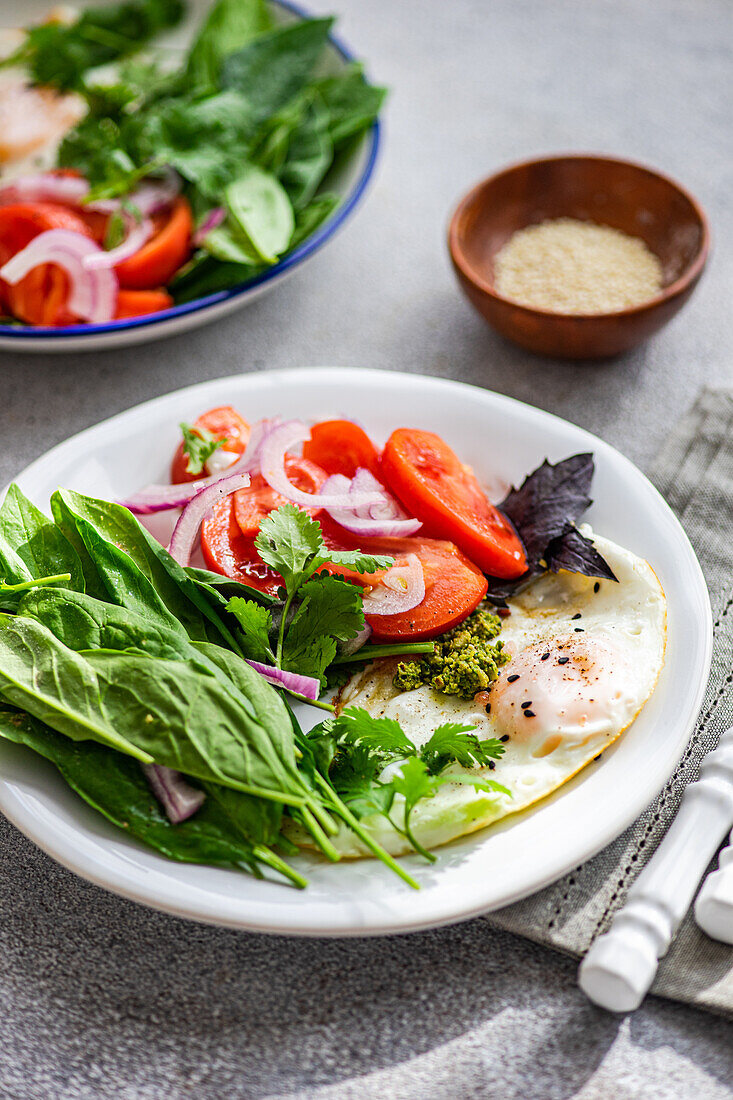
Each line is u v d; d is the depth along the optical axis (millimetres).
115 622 467
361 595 498
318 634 482
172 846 445
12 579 483
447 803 451
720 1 834
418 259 681
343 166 669
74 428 609
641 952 426
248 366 633
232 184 630
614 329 585
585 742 461
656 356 628
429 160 732
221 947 455
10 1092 430
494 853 443
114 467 544
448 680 484
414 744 472
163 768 450
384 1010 441
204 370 632
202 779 447
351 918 429
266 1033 438
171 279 629
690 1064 429
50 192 641
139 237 619
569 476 525
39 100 703
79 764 453
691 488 552
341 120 668
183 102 663
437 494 516
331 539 515
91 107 671
